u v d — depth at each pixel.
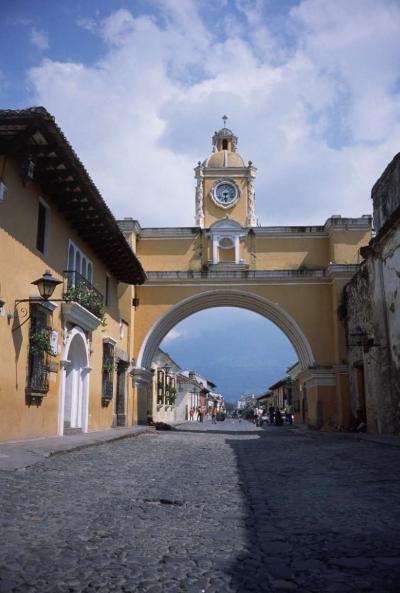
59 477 6.94
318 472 8.28
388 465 8.91
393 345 15.51
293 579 3.30
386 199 17.03
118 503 5.52
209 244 24.61
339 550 3.92
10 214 10.38
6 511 4.85
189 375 56.59
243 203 25.95
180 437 17.45
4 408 9.99
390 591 3.10
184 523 4.73
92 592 3.04
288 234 24.52
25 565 3.43
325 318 23.78
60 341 13.10
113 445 12.52
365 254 17.41
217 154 27.11
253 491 6.45
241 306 25.50
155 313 24.08
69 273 13.97
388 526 4.63
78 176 11.64
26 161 10.23
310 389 24.22
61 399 13.16
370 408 17.80
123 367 21.77
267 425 37.59
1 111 9.25
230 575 3.37
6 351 10.09
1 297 9.93
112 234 15.62
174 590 3.10
